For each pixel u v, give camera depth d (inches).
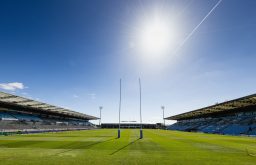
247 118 2279.8
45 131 2178.9
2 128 1964.8
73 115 3705.7
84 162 438.6
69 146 764.6
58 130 2551.7
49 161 447.2
